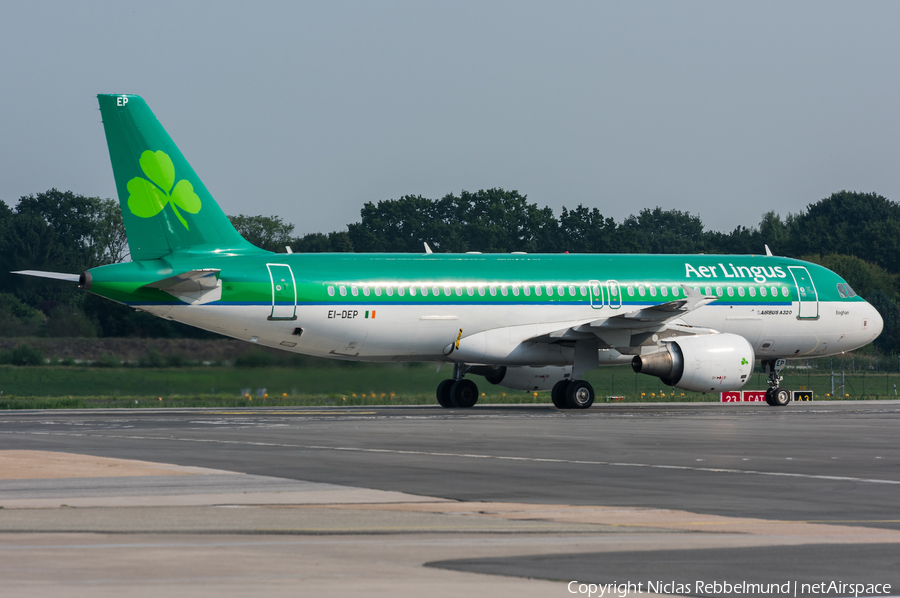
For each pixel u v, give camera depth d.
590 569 35.06
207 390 180.50
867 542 40.91
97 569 34.06
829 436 95.56
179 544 39.25
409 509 49.34
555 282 144.62
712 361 141.00
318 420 116.25
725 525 44.94
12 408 153.25
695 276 152.00
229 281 130.88
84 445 83.00
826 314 158.12
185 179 132.75
